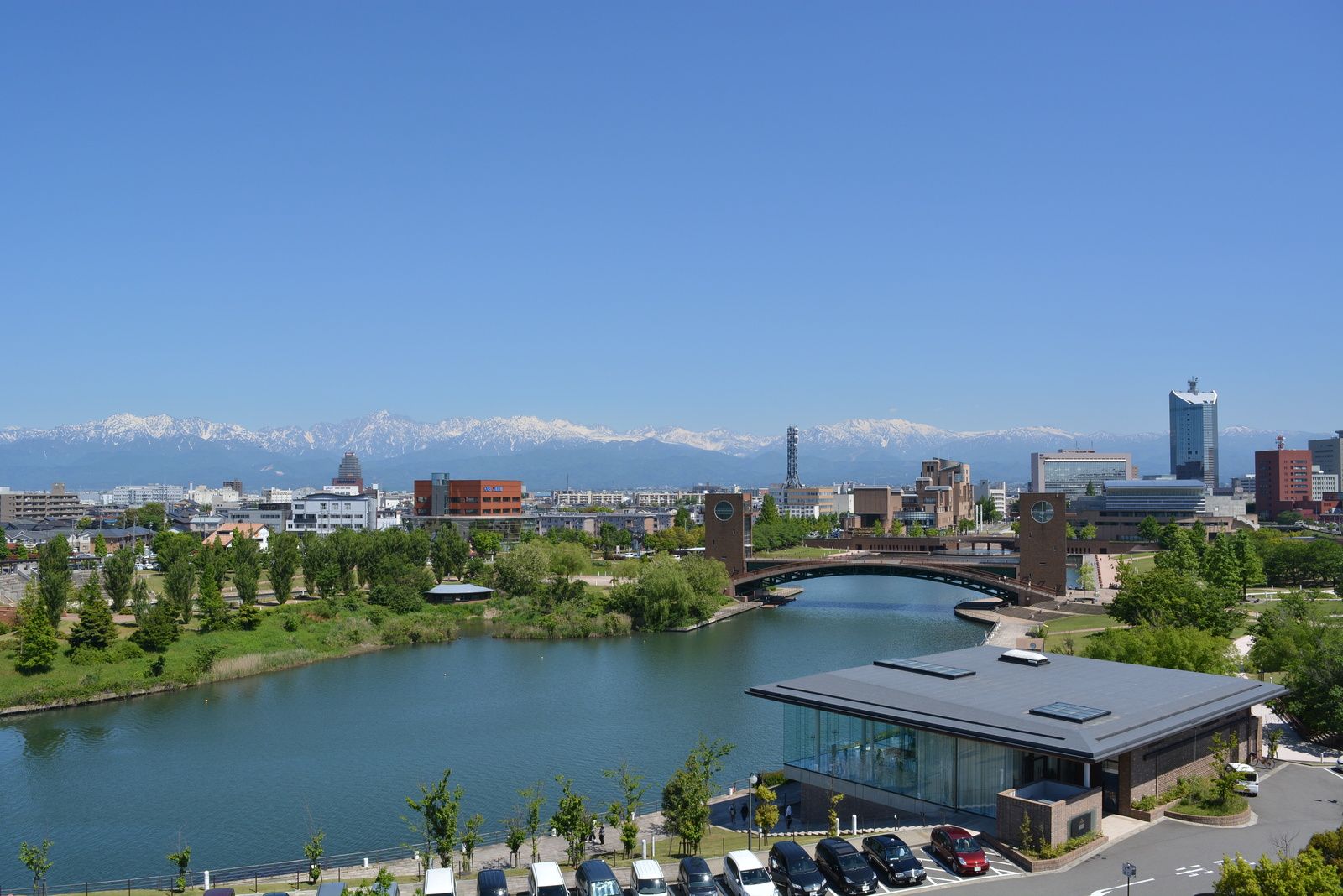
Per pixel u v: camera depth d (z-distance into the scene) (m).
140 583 183.12
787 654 185.50
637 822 91.62
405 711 140.38
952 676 88.88
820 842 65.25
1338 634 106.31
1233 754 85.12
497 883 62.47
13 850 91.25
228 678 163.00
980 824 73.19
